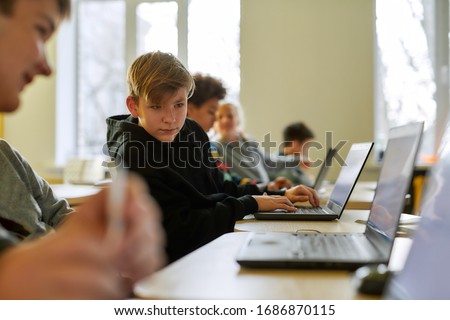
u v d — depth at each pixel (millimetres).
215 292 623
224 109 2973
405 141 970
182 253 1403
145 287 640
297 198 1740
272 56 4555
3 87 559
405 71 4535
